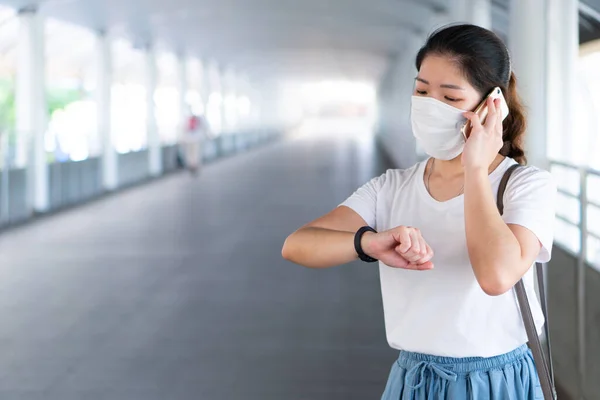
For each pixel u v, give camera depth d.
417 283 1.53
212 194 13.34
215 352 4.57
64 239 8.64
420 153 15.02
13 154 10.09
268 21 17.77
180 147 19.67
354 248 1.46
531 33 4.77
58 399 3.84
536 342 1.45
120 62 22.84
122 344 4.75
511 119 1.61
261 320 5.26
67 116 20.14
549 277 4.59
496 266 1.32
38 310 5.58
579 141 5.52
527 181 1.47
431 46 1.47
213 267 7.05
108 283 6.43
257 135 37.78
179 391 3.93
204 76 26.05
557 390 4.15
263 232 9.05
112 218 10.35
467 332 1.48
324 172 18.00
